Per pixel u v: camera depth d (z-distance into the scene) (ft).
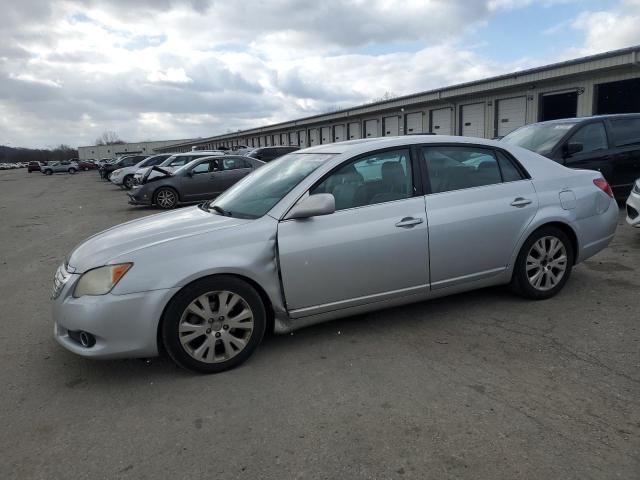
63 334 11.18
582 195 14.76
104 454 8.39
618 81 59.11
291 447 8.36
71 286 10.69
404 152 12.94
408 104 90.99
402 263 12.41
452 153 13.48
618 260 18.60
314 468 7.81
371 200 12.39
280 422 9.10
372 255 12.04
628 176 28.04
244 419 9.25
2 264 24.27
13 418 9.61
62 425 9.32
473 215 13.12
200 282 10.75
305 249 11.45
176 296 10.64
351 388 10.18
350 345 12.21
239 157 47.73
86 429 9.15
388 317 13.88
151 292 10.41
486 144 14.01
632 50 53.11
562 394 9.59
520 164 14.30
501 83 70.28
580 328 12.57
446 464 7.77
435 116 89.92
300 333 13.03
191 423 9.20
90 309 10.27
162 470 7.92
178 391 10.39
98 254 10.97
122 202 55.67
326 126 133.69
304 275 11.53
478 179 13.64
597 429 8.46
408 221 12.36
